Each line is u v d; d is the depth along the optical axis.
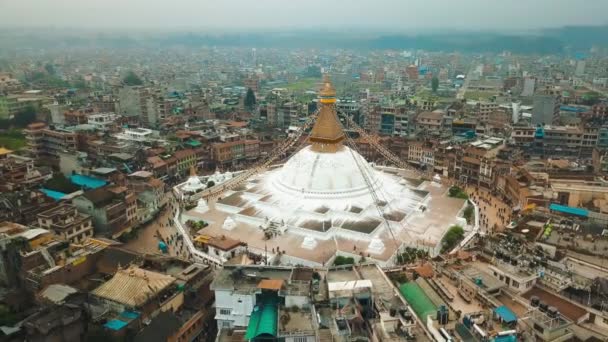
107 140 159.50
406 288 64.56
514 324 55.44
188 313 66.69
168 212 122.94
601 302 62.84
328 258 91.25
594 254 78.19
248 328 52.06
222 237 97.19
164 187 133.50
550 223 94.69
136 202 112.94
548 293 64.69
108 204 105.75
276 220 107.62
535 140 167.25
